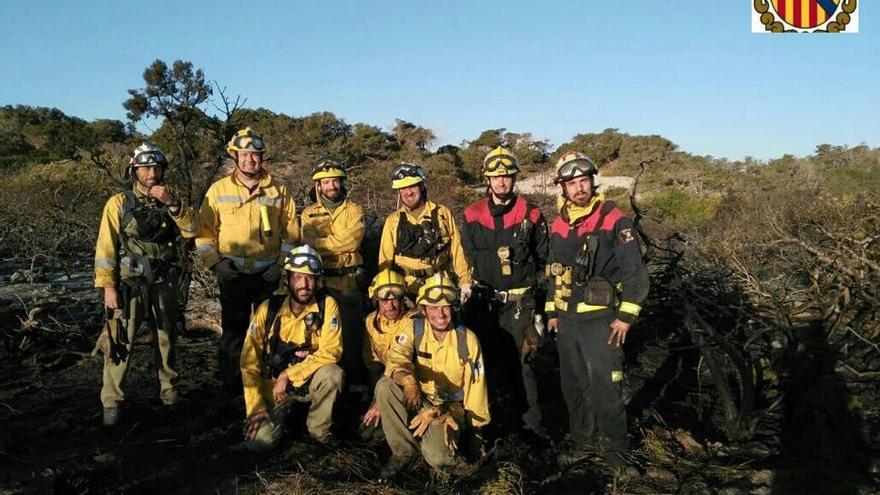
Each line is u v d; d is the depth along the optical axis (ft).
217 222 15.94
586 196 13.01
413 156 93.86
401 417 13.32
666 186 92.68
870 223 23.70
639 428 15.24
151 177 15.07
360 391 16.94
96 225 43.01
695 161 115.24
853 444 13.71
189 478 12.97
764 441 14.57
